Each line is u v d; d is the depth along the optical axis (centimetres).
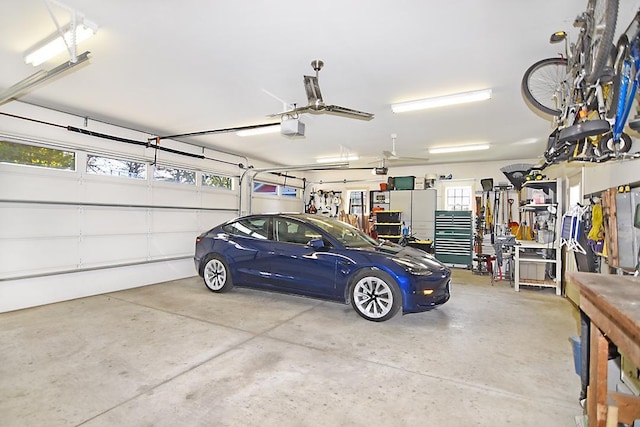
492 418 209
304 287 443
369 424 203
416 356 301
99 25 263
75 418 206
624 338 118
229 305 461
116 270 556
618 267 335
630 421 145
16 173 440
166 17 252
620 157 268
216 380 254
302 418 208
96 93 416
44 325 376
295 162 938
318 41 284
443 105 429
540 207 652
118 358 290
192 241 695
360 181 1049
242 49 300
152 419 205
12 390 237
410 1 229
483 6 233
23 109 445
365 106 445
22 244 446
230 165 795
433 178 924
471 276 743
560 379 261
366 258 409
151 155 612
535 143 659
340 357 296
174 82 378
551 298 534
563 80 301
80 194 510
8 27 270
